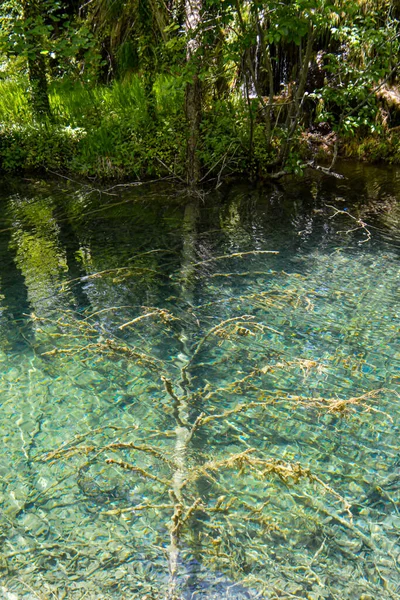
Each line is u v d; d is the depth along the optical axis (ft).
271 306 14.43
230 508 8.29
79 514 8.20
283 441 9.70
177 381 11.37
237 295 15.08
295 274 16.40
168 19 31.68
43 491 8.59
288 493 8.63
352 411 10.49
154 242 19.27
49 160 28.48
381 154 31.58
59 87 34.73
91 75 34.50
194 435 9.82
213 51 28.86
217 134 27.71
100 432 9.84
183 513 8.14
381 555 7.57
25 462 9.16
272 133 27.81
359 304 14.48
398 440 9.75
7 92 33.40
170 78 30.91
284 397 10.84
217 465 8.95
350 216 22.02
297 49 33.32
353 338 12.88
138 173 27.99
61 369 11.68
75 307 14.39
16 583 7.12
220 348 12.55
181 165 27.37
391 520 8.14
